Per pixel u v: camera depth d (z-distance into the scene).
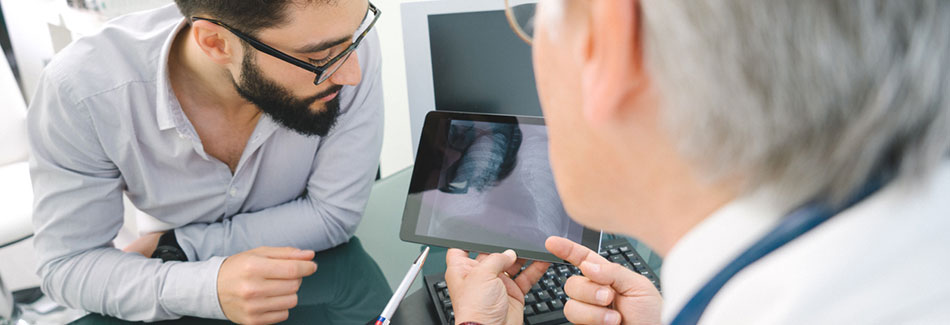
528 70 0.95
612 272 0.66
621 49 0.25
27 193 1.74
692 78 0.24
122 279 0.85
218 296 0.79
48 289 0.93
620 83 0.26
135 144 0.96
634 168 0.31
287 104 0.89
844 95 0.22
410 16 0.96
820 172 0.24
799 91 0.23
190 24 0.84
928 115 0.23
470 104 1.01
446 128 0.82
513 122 0.81
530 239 0.76
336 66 0.86
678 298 0.31
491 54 0.96
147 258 0.89
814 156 0.24
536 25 0.34
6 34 2.42
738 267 0.27
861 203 0.25
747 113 0.24
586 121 0.31
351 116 1.03
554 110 0.34
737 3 0.22
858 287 0.23
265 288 0.78
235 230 0.98
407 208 0.81
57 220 0.93
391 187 1.18
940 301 0.22
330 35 0.78
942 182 0.25
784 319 0.24
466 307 0.66
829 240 0.24
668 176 0.30
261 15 0.74
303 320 0.79
